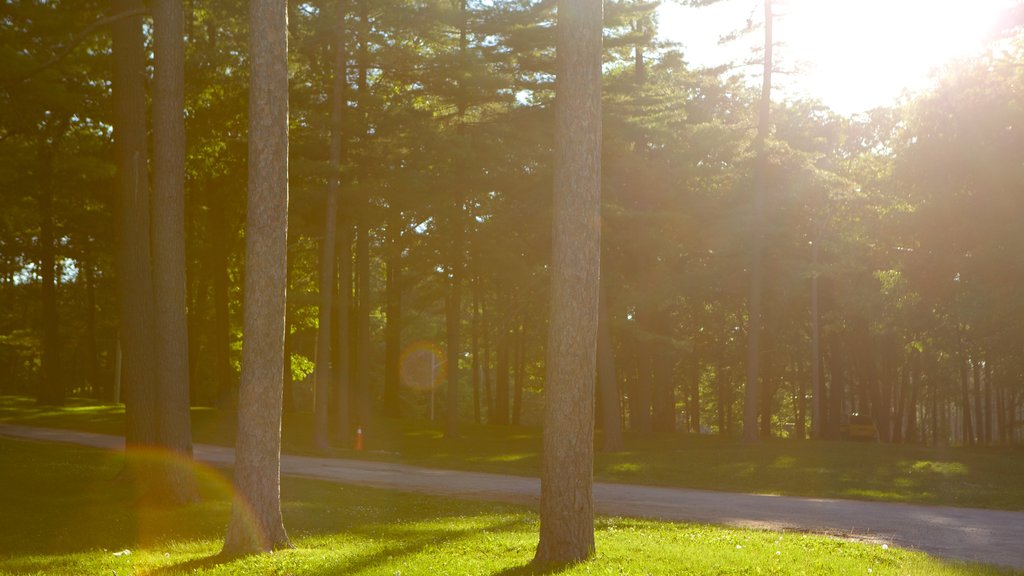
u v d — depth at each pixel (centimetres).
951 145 3266
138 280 1992
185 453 1797
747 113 4297
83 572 1109
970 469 2911
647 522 1642
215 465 2623
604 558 1125
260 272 1249
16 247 4834
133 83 2027
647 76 3959
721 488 2616
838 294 4419
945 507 2144
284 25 1275
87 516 1623
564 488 1125
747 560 1137
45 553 1266
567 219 1142
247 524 1230
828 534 1584
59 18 2258
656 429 4659
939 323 3697
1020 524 1786
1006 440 6606
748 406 3647
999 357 3925
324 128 3438
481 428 4706
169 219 1841
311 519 1600
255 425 1241
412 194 3588
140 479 1895
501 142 3584
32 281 6197
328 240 3372
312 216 3597
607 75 3738
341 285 3797
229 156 3850
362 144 3625
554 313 1144
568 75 1152
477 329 5450
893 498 2314
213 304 5397
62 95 2388
